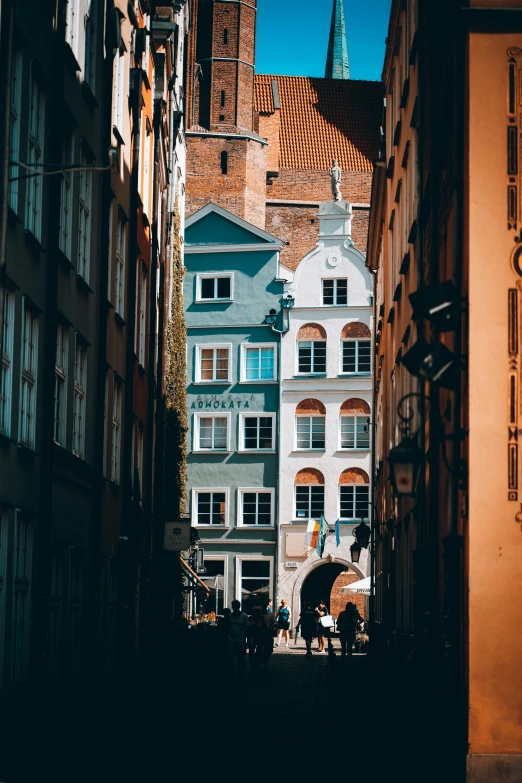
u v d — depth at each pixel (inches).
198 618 1809.8
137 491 1161.4
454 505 558.9
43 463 697.0
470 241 543.2
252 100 3225.9
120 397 1045.8
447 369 526.0
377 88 3526.1
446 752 562.6
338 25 4544.8
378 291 1695.4
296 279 2361.0
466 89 555.5
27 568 669.9
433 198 689.6
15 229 620.1
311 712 845.2
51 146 713.0
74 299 809.5
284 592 2285.9
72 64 776.9
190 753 622.2
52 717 697.6
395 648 1037.8
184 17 1915.6
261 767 575.2
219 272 2390.5
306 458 2313.0
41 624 688.4
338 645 2028.8
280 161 3319.4
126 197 1061.1
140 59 1125.7
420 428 671.8
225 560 2309.3
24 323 665.0
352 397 2314.2
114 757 602.9
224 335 2373.3
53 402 715.4
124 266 1065.5
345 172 3316.9
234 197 3144.7
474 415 534.0
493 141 548.7
